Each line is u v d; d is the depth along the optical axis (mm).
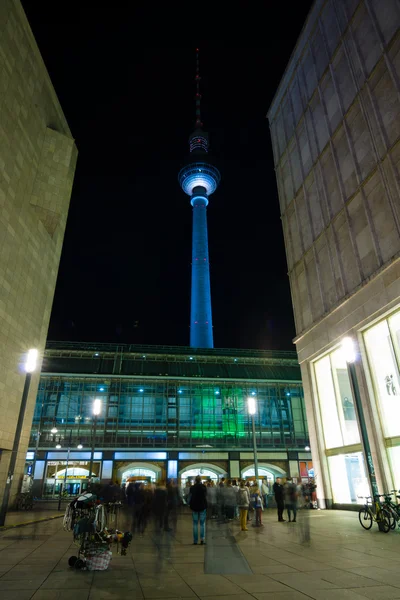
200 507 13289
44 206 32594
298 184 33562
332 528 16219
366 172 24422
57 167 34594
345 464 24641
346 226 26031
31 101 31922
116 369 57156
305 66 33750
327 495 25844
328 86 29750
